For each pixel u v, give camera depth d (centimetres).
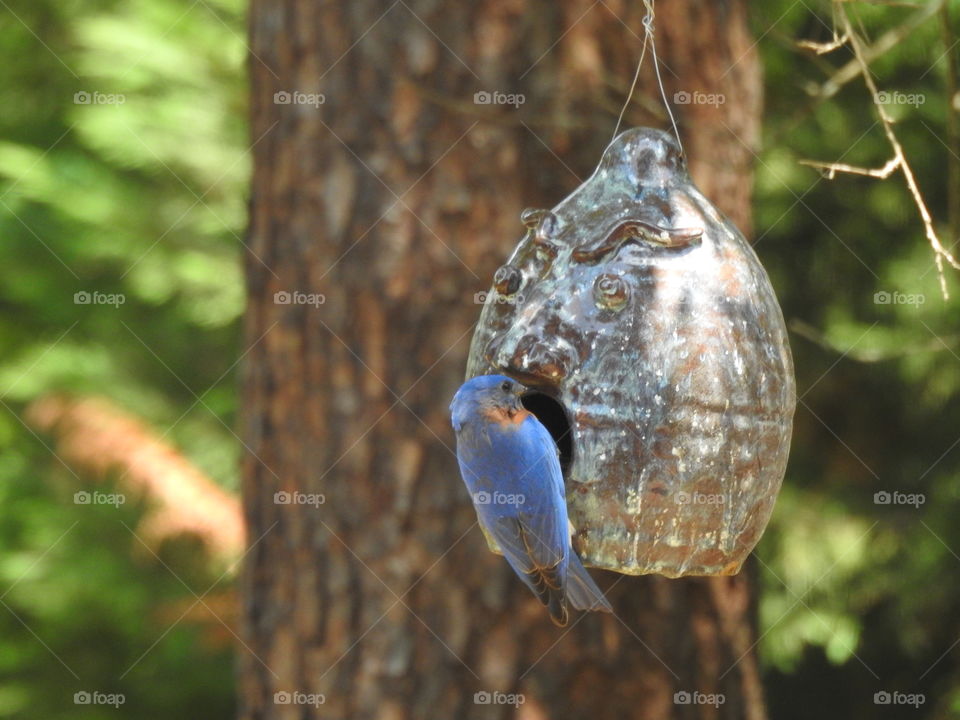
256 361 786
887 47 701
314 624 748
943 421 1423
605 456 510
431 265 736
